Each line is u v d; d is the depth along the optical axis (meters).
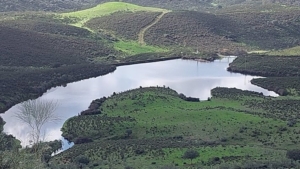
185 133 110.44
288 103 139.12
